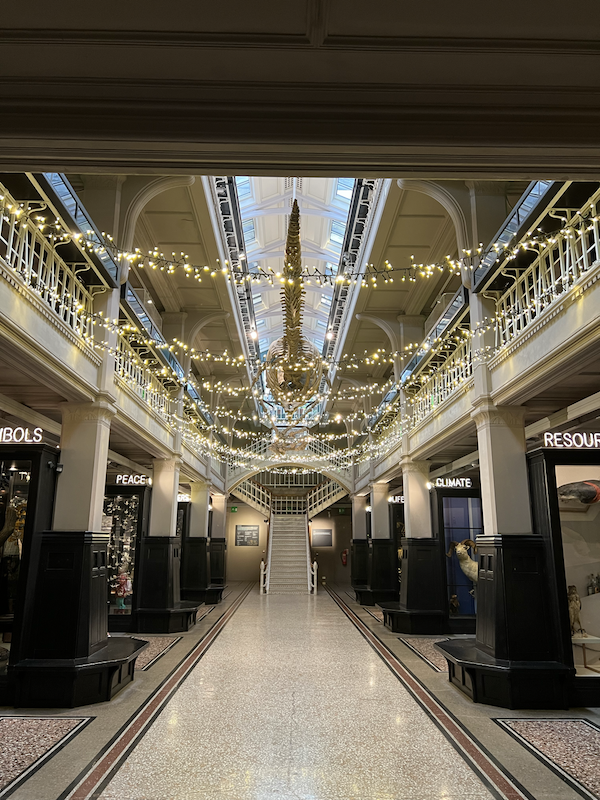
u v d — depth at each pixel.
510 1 1.73
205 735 4.81
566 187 5.07
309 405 9.69
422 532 11.58
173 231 9.95
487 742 4.66
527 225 5.91
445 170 2.34
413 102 2.09
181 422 11.81
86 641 6.05
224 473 20.00
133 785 3.80
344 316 14.59
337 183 11.59
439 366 10.54
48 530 6.37
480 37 1.86
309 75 2.02
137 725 5.06
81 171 2.38
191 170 2.37
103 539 6.69
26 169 2.36
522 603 6.15
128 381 8.60
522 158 2.23
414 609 10.69
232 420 21.28
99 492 6.80
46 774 3.97
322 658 8.17
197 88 2.06
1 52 1.94
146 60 1.96
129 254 6.72
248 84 2.05
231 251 11.58
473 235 7.94
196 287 12.10
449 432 9.03
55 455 6.61
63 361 5.93
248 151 2.20
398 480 16.48
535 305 6.22
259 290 16.59
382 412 14.95
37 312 5.33
